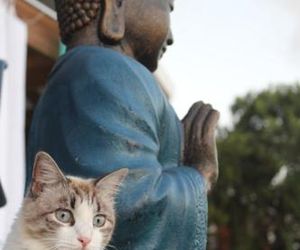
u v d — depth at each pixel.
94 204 0.84
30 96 2.88
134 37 1.03
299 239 6.89
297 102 7.52
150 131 0.95
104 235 0.85
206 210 0.97
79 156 0.92
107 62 0.96
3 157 1.81
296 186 6.80
